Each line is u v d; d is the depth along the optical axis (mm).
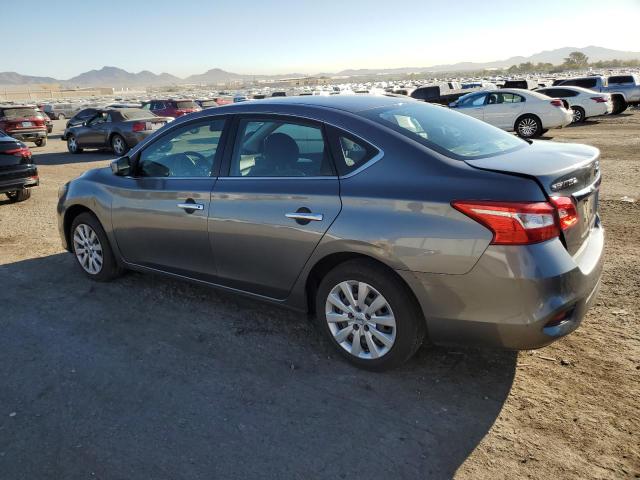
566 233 2732
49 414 2961
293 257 3354
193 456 2584
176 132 4129
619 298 4145
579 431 2645
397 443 2623
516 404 2887
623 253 5215
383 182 2990
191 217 3877
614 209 7012
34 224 7641
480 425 2732
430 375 3201
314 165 3299
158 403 3037
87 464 2549
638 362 3230
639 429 2639
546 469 2402
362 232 2982
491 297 2689
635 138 14828
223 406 2988
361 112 3354
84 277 5168
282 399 3035
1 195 10383
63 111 49094
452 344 2947
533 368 3225
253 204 3490
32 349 3734
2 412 2992
